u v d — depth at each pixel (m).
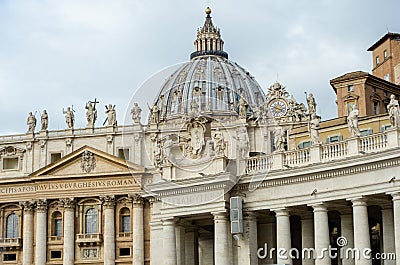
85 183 129.75
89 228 129.62
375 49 139.62
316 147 77.81
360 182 73.69
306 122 118.00
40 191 131.38
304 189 78.31
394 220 70.75
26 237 131.25
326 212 76.94
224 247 82.44
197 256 91.38
